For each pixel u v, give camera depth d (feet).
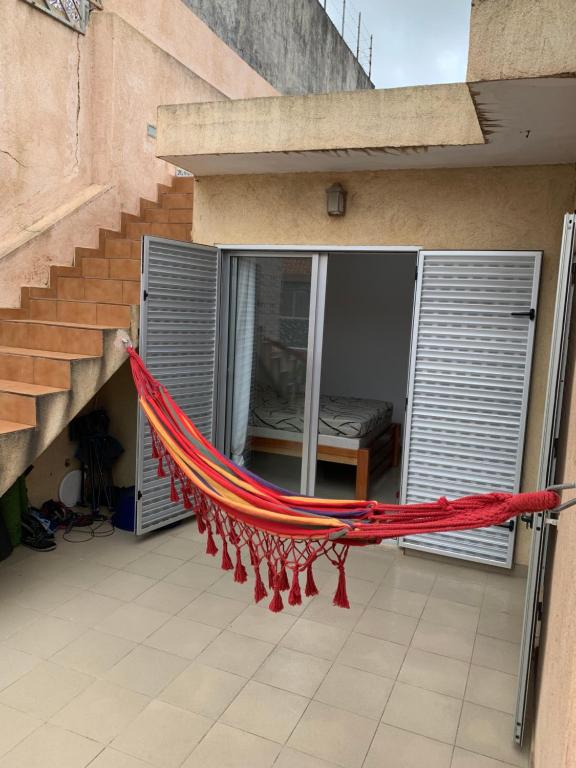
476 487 13.12
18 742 7.70
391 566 13.39
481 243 12.75
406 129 11.28
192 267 14.24
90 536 14.28
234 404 16.10
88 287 15.25
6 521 13.16
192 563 12.99
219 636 10.23
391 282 23.00
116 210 18.04
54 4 15.58
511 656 10.03
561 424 8.60
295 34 30.09
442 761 7.66
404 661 9.76
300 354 15.10
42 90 15.58
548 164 12.12
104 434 15.93
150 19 19.06
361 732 8.11
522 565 13.03
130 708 8.39
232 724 8.15
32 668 9.18
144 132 19.04
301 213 14.23
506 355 12.59
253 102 12.41
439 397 13.25
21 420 11.57
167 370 13.89
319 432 17.17
